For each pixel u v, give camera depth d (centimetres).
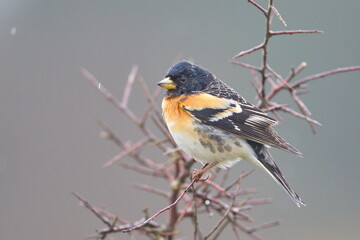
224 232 1383
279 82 830
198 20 1794
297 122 1634
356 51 1717
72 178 1534
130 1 1814
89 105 1686
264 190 1511
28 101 1702
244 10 1750
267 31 691
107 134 880
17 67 1755
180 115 776
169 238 792
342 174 1603
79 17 1811
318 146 1631
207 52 1756
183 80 810
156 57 1783
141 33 1803
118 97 1711
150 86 1742
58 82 1739
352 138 1647
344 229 1507
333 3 1733
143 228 750
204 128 763
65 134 1630
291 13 1742
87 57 1781
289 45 1731
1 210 1438
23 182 1526
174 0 1800
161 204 1466
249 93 1683
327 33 1733
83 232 1387
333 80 1716
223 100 780
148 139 852
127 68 1769
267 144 740
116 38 1800
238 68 1727
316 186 1584
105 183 1512
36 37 1789
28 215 1430
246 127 755
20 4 1812
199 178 713
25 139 1619
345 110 1684
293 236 1489
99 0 1820
